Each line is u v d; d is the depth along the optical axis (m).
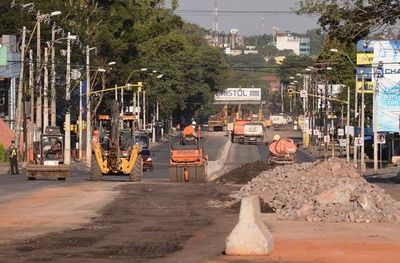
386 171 195.50
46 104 193.00
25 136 186.25
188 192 93.75
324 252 46.28
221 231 57.09
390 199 69.62
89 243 50.22
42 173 127.06
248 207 45.53
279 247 48.16
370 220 63.56
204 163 135.25
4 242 50.56
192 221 64.12
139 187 102.56
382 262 42.75
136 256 44.59
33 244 49.66
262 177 85.62
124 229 58.31
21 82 173.50
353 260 43.38
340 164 81.69
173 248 48.03
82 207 75.38
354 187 68.81
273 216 67.06
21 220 64.06
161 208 75.06
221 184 113.38
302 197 71.38
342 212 65.00
